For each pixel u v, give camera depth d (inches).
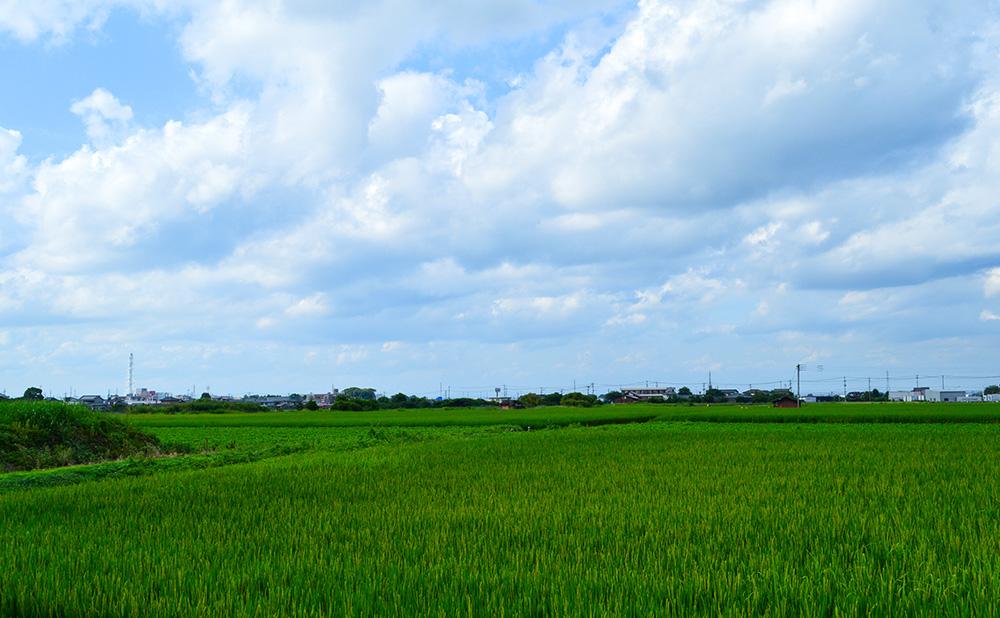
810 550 274.2
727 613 194.7
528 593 215.2
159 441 1043.9
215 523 353.7
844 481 486.6
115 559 270.7
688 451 764.6
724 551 272.1
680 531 308.5
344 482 525.7
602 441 962.7
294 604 202.4
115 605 213.5
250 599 216.8
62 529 347.6
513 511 373.1
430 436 1208.8
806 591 211.0
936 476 506.9
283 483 522.3
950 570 232.5
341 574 244.2
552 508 382.0
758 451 749.9
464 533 315.6
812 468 573.0
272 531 330.3
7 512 405.4
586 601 208.1
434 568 248.1
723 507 371.6
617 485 482.9
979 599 201.0
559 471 579.8
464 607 206.8
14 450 815.7
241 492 475.5
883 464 597.9
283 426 1744.6
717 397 4980.3
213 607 209.9
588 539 296.8
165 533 333.1
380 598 213.2
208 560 271.1
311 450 917.8
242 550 290.8
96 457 887.7
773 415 1724.9
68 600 219.3
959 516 338.0
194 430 1502.2
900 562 249.9
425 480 530.6
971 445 802.2
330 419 2113.7
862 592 211.2
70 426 921.5
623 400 4972.9
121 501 438.6
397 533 320.2
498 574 238.7
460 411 3085.6
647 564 248.5
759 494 420.5
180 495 464.8
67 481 602.2
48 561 278.2
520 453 778.8
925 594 208.7
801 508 367.2
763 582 220.7
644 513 358.0
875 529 304.5
